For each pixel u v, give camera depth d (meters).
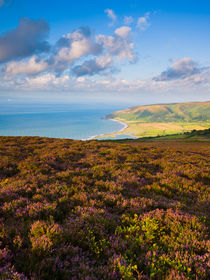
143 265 3.29
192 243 3.88
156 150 18.84
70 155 12.92
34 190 6.29
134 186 7.61
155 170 11.02
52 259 3.05
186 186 7.88
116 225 4.41
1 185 6.77
